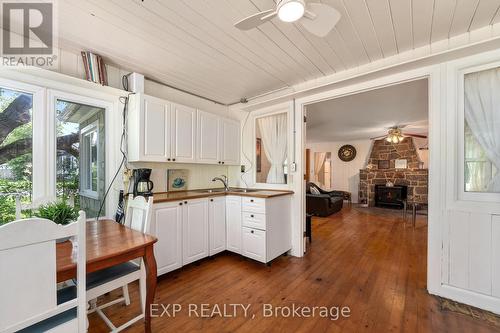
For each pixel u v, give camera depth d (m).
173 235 2.40
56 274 1.01
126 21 1.73
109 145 2.43
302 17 1.39
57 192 2.10
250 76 2.76
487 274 1.83
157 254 2.27
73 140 2.20
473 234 1.88
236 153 3.60
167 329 1.61
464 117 1.96
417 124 5.30
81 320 1.06
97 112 2.36
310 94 2.84
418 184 6.78
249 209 2.75
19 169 1.90
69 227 0.99
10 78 1.82
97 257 1.17
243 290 2.13
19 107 1.89
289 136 3.10
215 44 2.06
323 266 2.66
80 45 2.06
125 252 1.29
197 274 2.46
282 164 3.27
